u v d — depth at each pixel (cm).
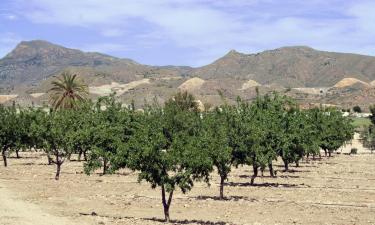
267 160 5262
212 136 4431
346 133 10400
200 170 3503
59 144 5916
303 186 5588
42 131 5894
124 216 3653
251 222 3456
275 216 3719
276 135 5531
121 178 6216
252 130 5131
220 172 4566
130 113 6341
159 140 3378
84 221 3344
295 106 6831
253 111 5778
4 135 7631
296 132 6331
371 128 15550
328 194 4956
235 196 4766
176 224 3300
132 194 4812
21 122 7762
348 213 3888
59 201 4284
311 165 8669
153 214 3791
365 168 8025
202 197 4684
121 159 3491
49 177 6175
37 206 3991
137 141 3431
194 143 3500
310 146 6744
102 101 6962
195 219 3572
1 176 6197
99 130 5991
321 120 9775
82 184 5516
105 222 3316
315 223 3447
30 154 11162
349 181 6122
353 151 12925
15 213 3597
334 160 9975
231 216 3709
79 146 6194
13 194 4625
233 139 5081
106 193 4856
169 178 3438
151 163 3394
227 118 5178
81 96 11362
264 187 5478
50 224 3195
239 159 5200
